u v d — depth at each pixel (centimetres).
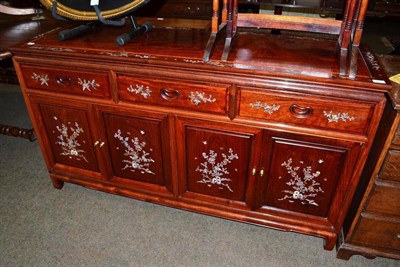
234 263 131
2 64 226
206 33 138
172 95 117
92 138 141
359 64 109
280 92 105
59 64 123
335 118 104
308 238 143
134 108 124
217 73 107
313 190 124
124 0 130
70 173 158
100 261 131
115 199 162
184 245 138
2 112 240
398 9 214
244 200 136
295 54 115
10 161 189
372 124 102
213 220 151
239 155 123
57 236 142
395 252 126
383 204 115
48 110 140
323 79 98
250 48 120
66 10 129
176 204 146
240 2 234
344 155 112
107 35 136
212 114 116
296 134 112
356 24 104
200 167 132
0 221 148
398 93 100
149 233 144
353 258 134
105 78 121
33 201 160
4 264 129
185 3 260
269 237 143
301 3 225
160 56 114
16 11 190
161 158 135
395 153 104
